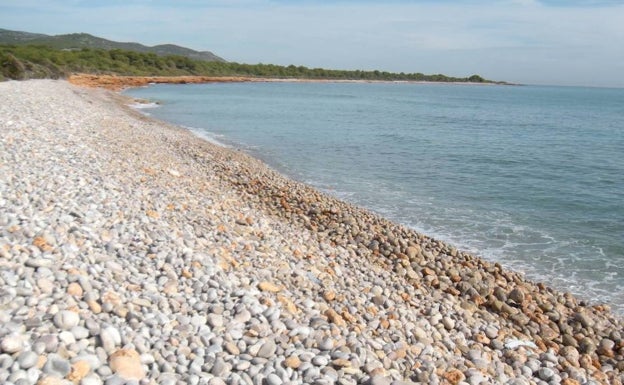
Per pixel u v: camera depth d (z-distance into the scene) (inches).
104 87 3157.0
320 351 239.6
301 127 1665.8
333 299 316.8
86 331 197.9
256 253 365.4
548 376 283.7
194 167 741.3
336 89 5703.7
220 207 494.6
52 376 164.9
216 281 285.9
